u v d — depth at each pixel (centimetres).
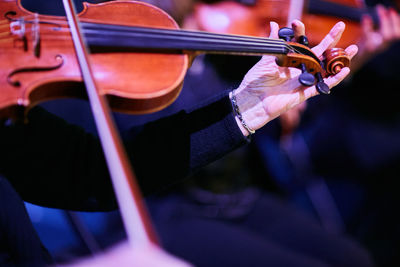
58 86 122
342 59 146
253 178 325
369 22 319
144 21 141
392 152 425
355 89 422
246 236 260
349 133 425
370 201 424
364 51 330
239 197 281
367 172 427
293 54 142
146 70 129
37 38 125
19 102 112
